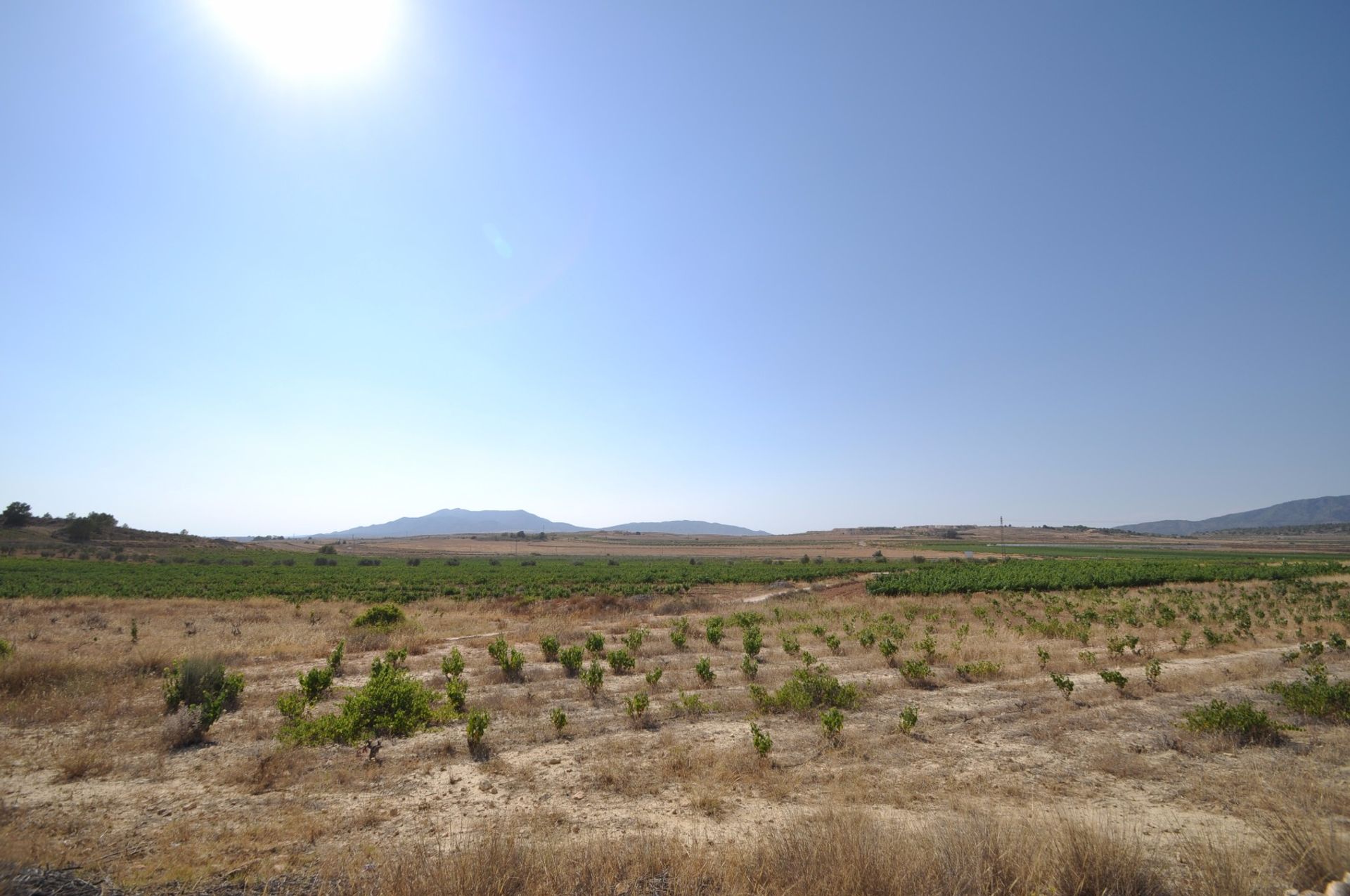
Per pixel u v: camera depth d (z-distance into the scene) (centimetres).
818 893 473
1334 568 5506
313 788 787
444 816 703
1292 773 791
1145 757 893
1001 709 1197
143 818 684
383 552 13375
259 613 2988
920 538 18338
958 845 518
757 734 896
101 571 5656
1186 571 5225
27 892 490
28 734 1001
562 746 988
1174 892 484
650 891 501
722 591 5012
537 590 4822
